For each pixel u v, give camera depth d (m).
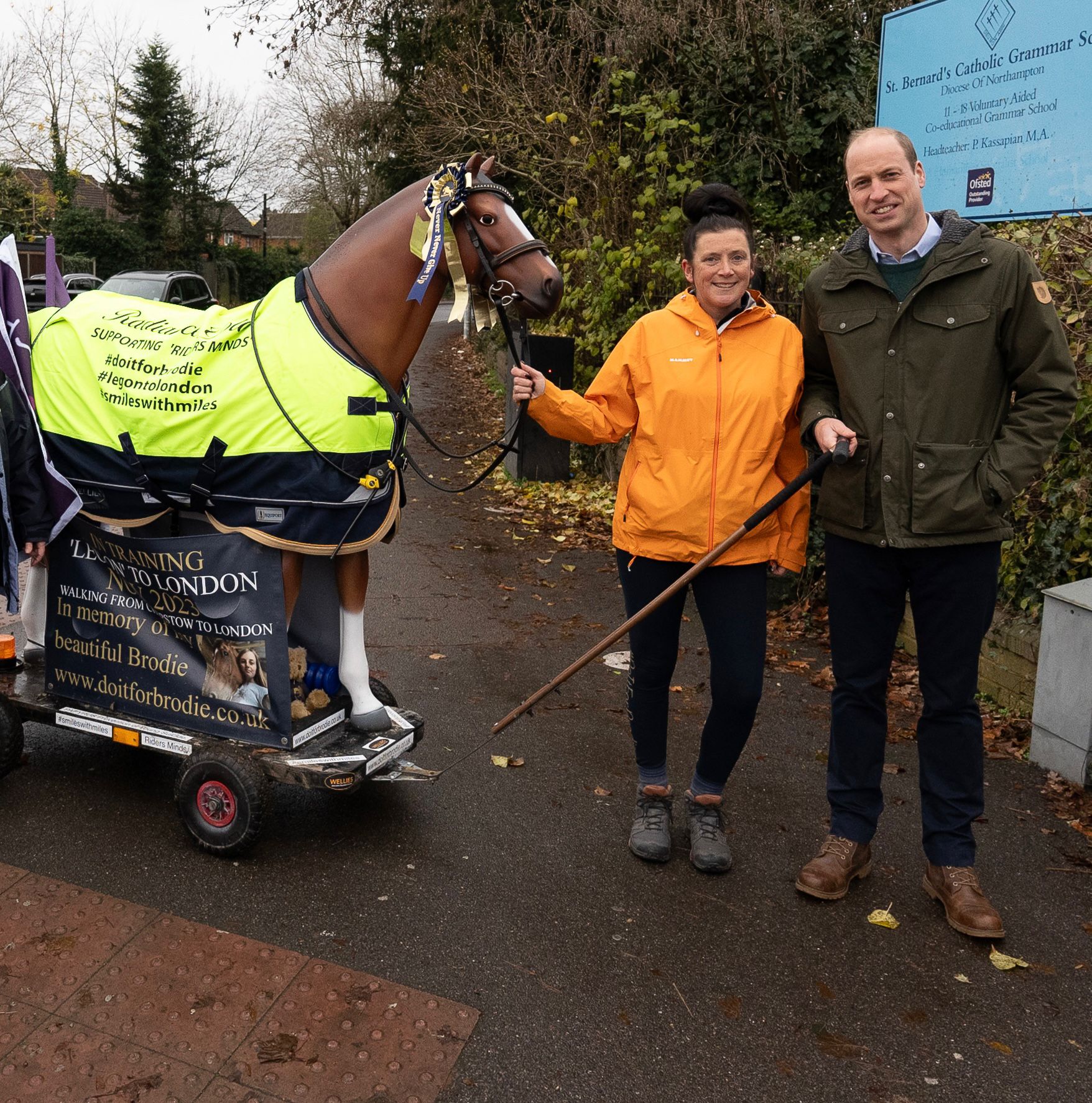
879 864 3.21
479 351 18.36
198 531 3.31
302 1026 2.36
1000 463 2.63
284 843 3.18
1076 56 4.26
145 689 3.26
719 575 2.95
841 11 9.37
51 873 2.96
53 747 3.80
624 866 3.13
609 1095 2.22
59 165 34.41
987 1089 2.28
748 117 9.66
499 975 2.59
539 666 4.81
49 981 2.47
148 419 2.96
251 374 2.87
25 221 28.73
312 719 3.26
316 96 26.89
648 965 2.66
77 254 29.44
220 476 2.91
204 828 3.06
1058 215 4.29
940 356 2.66
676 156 9.02
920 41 5.09
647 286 7.89
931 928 2.87
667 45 9.48
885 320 2.72
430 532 7.19
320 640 3.47
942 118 5.01
